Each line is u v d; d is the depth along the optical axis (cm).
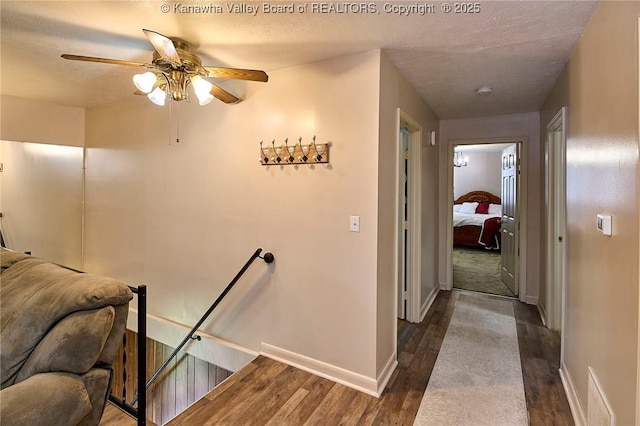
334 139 236
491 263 623
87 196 407
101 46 226
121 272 378
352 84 228
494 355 271
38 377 138
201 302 314
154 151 342
